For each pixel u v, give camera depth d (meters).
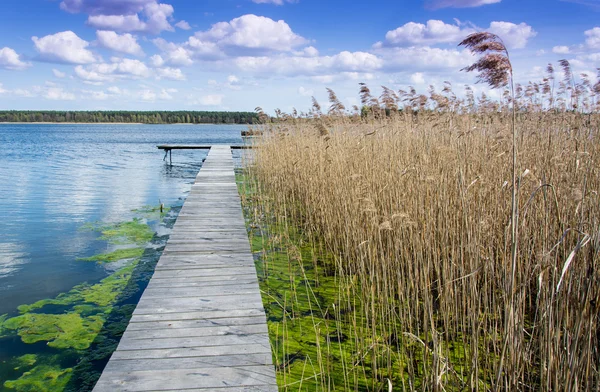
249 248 5.23
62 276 5.76
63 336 4.11
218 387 2.49
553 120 6.18
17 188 13.11
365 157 6.18
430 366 3.06
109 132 65.44
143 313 3.43
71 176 16.03
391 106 7.23
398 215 3.69
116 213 9.70
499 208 4.34
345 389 2.96
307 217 7.57
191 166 20.22
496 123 6.56
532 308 3.86
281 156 10.17
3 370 3.54
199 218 6.80
